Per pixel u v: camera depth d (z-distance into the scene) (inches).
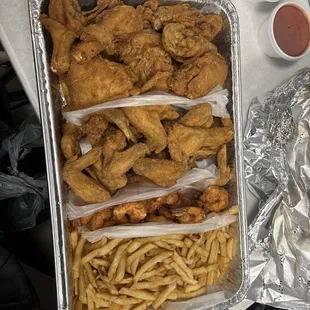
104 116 18.1
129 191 19.0
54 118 17.6
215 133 19.7
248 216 24.3
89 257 18.6
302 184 23.6
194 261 20.3
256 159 23.7
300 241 23.8
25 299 21.8
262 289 23.3
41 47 17.3
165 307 20.0
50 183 17.3
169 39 18.4
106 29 17.2
